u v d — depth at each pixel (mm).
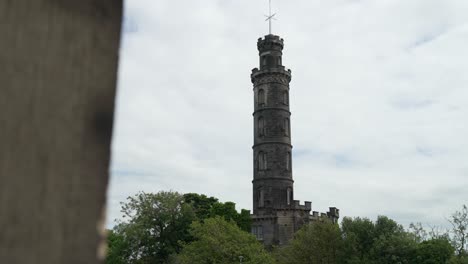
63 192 1000
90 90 1091
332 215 78688
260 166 79062
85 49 1102
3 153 956
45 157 998
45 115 1020
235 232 48312
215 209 72062
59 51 1064
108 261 55125
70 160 1024
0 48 994
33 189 971
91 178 1041
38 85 1025
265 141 79500
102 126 1086
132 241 55156
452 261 48281
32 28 1038
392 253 50375
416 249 50500
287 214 74438
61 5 1082
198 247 47281
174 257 52281
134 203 56781
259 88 83062
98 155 1064
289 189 77875
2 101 977
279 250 61469
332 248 52875
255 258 45719
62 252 974
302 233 55688
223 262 45500
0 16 1005
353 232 53438
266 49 84250
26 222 951
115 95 1131
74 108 1060
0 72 985
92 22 1121
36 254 948
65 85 1060
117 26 1164
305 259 53094
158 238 56844
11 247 925
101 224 1032
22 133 986
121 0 1188
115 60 1148
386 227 54000
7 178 949
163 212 57000
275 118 80375
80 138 1049
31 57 1027
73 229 996
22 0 1036
